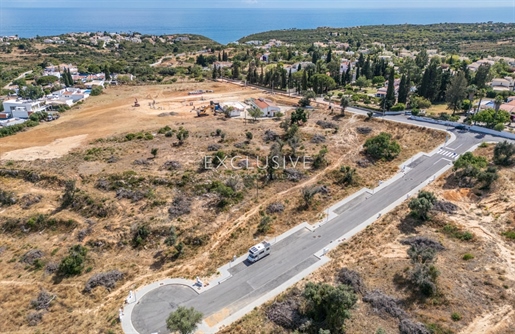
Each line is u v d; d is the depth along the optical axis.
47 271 46.06
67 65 199.88
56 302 41.16
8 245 51.72
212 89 137.50
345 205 56.94
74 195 57.69
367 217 53.41
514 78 135.25
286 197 58.53
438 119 88.56
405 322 34.00
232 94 129.00
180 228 50.88
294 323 34.84
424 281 37.53
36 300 41.41
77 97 124.06
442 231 49.03
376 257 44.38
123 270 45.19
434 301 36.50
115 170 63.59
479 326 33.41
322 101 114.94
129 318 37.22
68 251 49.12
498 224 49.09
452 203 54.62
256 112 95.56
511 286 38.00
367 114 95.38
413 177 64.06
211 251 47.50
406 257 43.62
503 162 63.28
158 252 48.22
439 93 111.94
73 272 45.50
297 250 46.84
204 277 42.91
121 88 142.88
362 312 35.94
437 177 63.09
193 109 109.00
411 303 36.69
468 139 77.06
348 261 44.16
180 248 47.09
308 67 162.38
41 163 67.75
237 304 38.50
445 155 70.81
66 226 53.44
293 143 70.44
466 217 51.28
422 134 81.00
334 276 41.44
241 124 91.38
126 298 39.91
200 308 38.19
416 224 50.94
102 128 89.06
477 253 43.75
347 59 197.50
